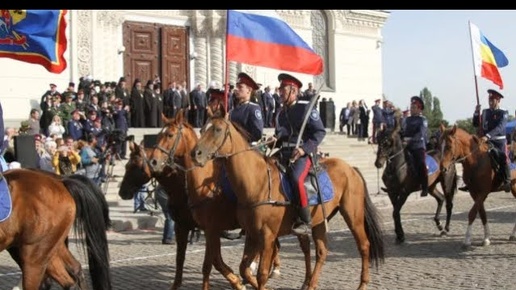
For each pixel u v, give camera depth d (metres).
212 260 8.48
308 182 8.35
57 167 15.27
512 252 11.74
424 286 9.22
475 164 12.09
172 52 28.02
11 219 6.69
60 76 24.25
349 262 11.09
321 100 31.36
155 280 9.94
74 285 7.47
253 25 9.98
